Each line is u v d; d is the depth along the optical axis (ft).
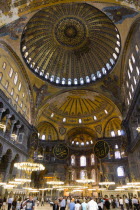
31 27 66.49
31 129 82.38
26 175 70.59
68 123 109.70
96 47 83.10
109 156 101.30
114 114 96.78
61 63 90.22
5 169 60.29
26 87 80.53
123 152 96.48
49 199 87.97
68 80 93.56
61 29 77.15
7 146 59.21
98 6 51.90
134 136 67.82
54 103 98.68
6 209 44.06
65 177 102.94
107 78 83.41
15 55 65.87
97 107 103.19
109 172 97.71
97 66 88.38
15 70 70.54
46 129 109.60
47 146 107.65
